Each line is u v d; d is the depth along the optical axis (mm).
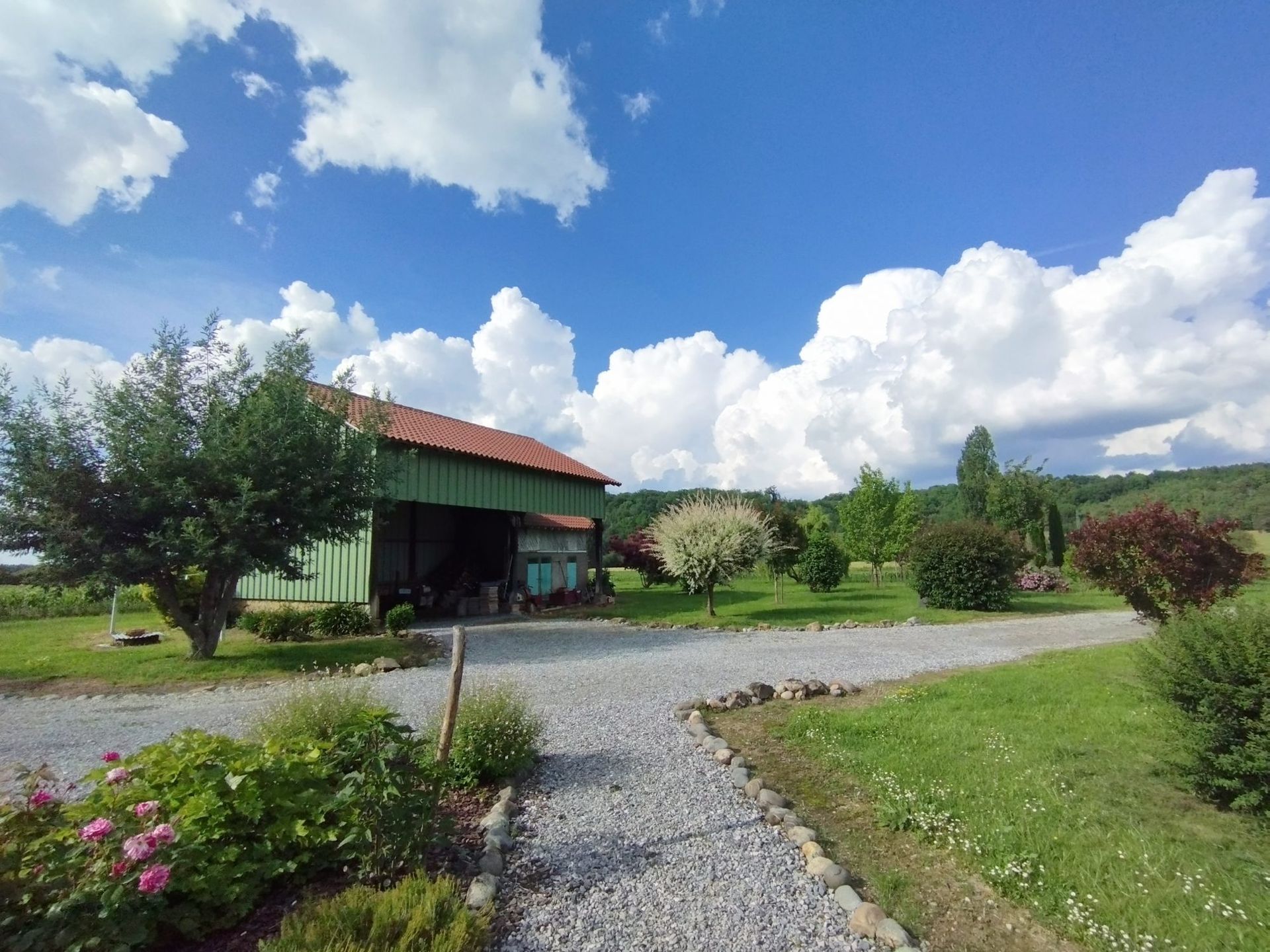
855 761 5488
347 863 3398
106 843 2752
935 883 3635
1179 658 4656
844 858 3914
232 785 3109
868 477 32188
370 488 12008
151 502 9961
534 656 11445
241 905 2934
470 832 4074
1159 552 12180
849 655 11234
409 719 6668
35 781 3053
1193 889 3482
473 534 22812
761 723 6797
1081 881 3559
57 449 9648
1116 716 6695
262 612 14320
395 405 20703
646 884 3543
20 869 2621
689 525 17484
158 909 2701
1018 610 19156
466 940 2701
